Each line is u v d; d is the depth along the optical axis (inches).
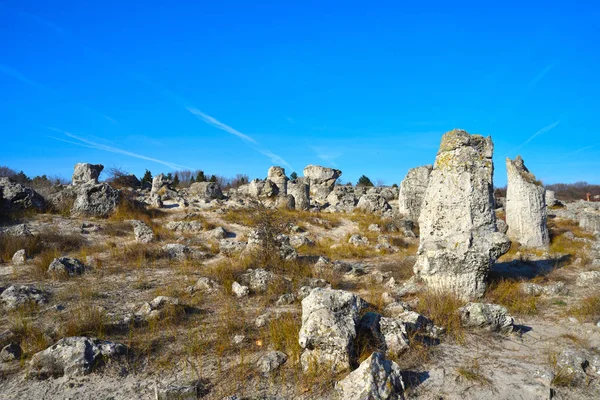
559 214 984.3
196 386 168.7
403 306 274.7
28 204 619.5
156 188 1072.8
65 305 281.0
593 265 455.8
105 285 336.2
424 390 173.6
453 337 233.5
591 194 2154.3
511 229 613.3
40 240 470.9
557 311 290.8
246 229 661.3
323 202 1251.2
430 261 329.4
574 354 199.5
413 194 970.1
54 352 187.9
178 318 258.2
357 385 160.6
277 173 1184.2
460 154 344.2
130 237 552.7
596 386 180.5
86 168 939.3
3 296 280.2
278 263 417.1
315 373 179.6
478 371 191.3
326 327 188.2
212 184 1062.4
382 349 202.5
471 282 316.2
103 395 169.9
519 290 334.6
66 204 652.7
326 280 376.8
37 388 175.0
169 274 379.6
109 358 193.6
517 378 185.6
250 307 289.4
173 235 581.6
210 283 334.0
